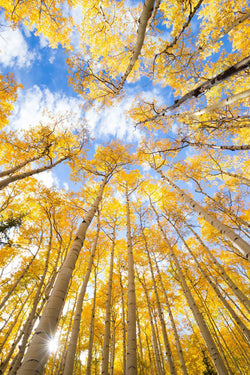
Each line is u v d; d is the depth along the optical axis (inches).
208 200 394.9
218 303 496.1
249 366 412.8
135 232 417.7
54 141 369.4
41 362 74.3
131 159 349.4
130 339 161.8
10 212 399.2
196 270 471.5
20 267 400.8
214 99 280.4
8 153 358.6
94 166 340.2
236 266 442.3
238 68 104.1
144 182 446.6
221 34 155.3
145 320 575.8
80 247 139.4
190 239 533.0
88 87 242.1
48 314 90.2
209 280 313.3
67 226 409.4
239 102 260.2
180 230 433.1
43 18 244.1
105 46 264.8
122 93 259.6
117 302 494.6
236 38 264.1
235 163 388.2
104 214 432.1
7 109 319.0
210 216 191.2
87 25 249.8
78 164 325.4
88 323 494.3
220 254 477.1
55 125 378.0
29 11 234.2
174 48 233.1
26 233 378.6
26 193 394.3
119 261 478.9
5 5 228.1
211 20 253.9
